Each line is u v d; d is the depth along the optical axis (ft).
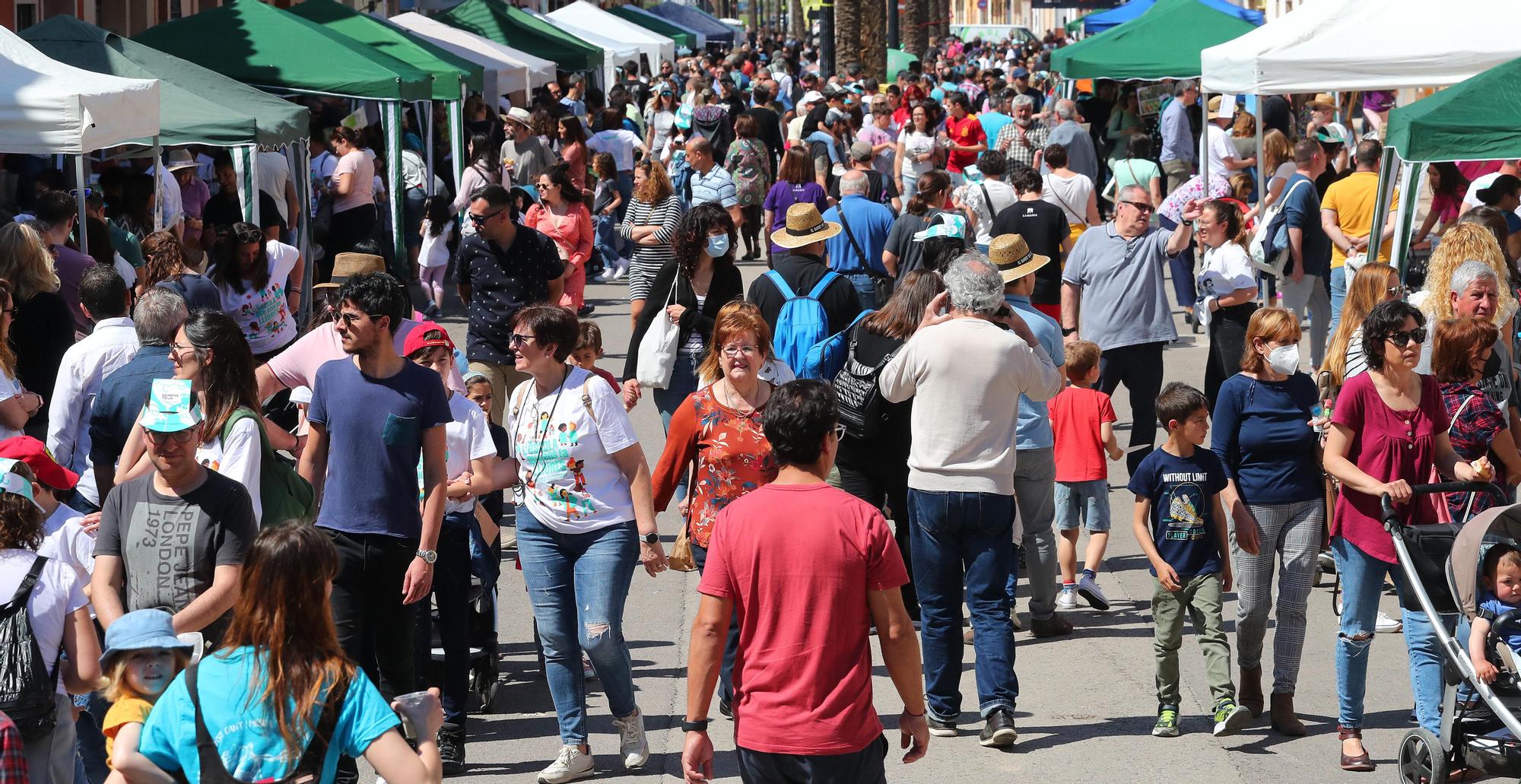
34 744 36.94
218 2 181.57
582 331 55.93
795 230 64.13
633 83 238.68
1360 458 45.57
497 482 46.50
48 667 37.11
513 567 69.10
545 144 146.82
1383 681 55.06
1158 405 48.93
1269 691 53.93
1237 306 75.41
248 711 27.78
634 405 67.31
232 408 43.52
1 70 74.49
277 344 74.23
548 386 45.62
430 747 28.89
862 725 33.71
